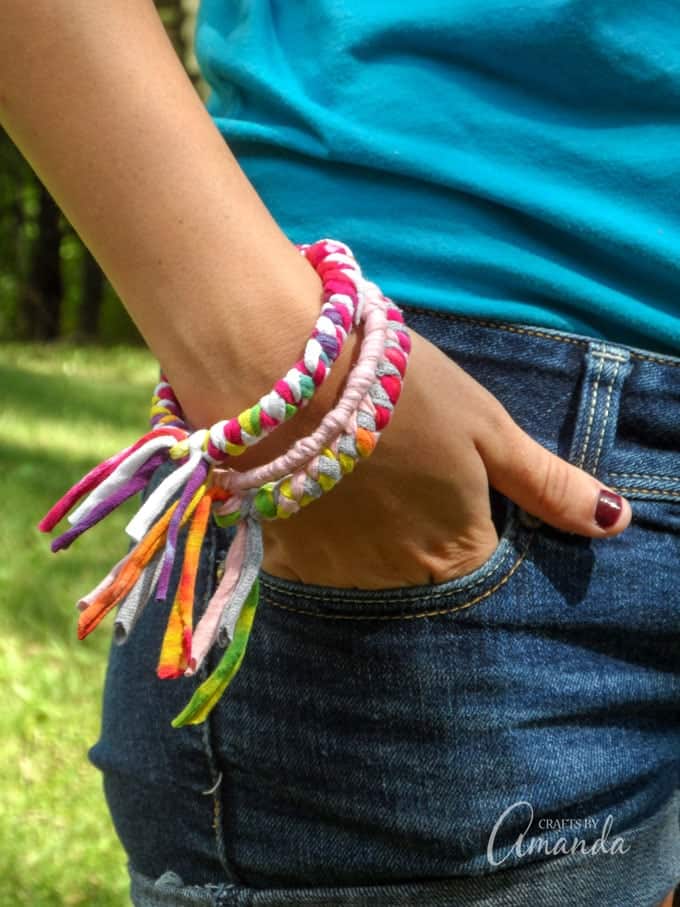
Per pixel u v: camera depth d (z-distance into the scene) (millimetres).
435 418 986
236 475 976
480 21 1110
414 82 1131
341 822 1154
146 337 991
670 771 1235
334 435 957
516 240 1114
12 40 926
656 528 1140
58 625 4094
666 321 1109
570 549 1104
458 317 1108
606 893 1170
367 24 1142
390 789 1124
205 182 943
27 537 4938
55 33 923
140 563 946
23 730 3439
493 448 1022
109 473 963
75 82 928
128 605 956
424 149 1113
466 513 1032
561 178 1115
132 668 1259
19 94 936
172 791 1229
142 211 939
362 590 1079
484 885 1144
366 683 1104
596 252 1109
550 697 1110
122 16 943
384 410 955
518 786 1108
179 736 1207
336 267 965
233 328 950
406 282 1119
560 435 1111
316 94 1161
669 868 1252
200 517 956
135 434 7859
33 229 17891
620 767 1155
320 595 1092
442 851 1127
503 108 1128
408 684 1094
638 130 1119
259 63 1188
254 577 985
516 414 1110
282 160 1174
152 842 1270
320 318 938
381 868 1150
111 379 11586
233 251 944
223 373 963
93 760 1322
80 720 3535
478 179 1103
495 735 1100
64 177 948
